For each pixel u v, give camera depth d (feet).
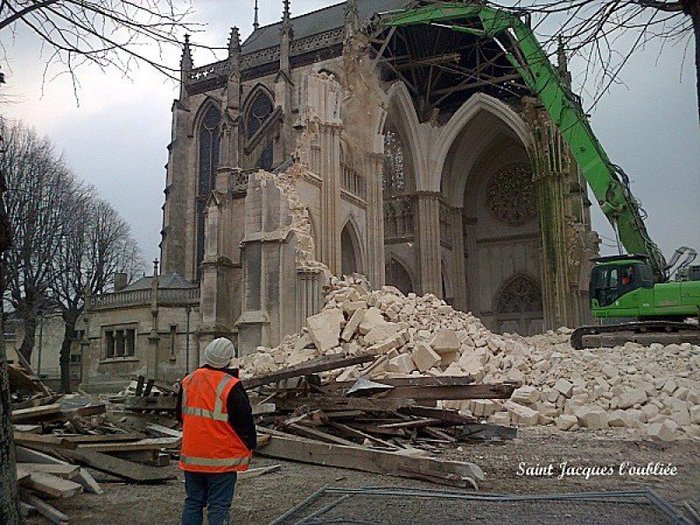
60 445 29.25
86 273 155.33
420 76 165.27
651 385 50.31
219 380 17.90
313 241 116.16
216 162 166.61
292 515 23.18
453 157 181.37
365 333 64.54
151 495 27.48
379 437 39.52
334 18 183.01
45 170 130.41
